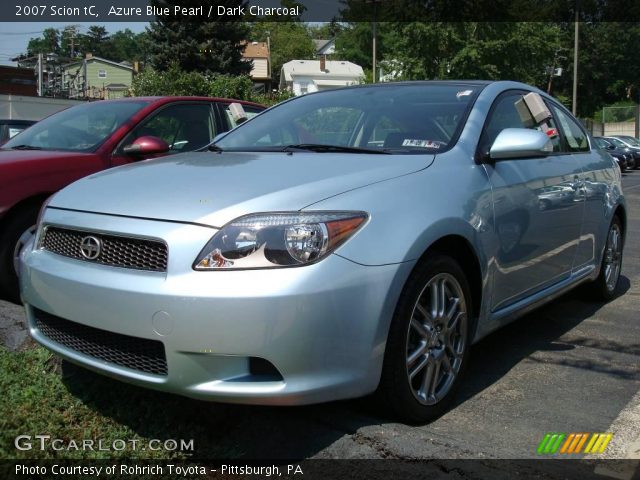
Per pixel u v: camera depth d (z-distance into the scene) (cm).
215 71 3444
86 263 275
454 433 288
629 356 396
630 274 645
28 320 312
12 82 4384
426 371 295
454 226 297
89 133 520
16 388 308
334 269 250
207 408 300
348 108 396
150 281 251
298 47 8812
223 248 247
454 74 2520
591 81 6100
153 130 538
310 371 248
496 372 368
